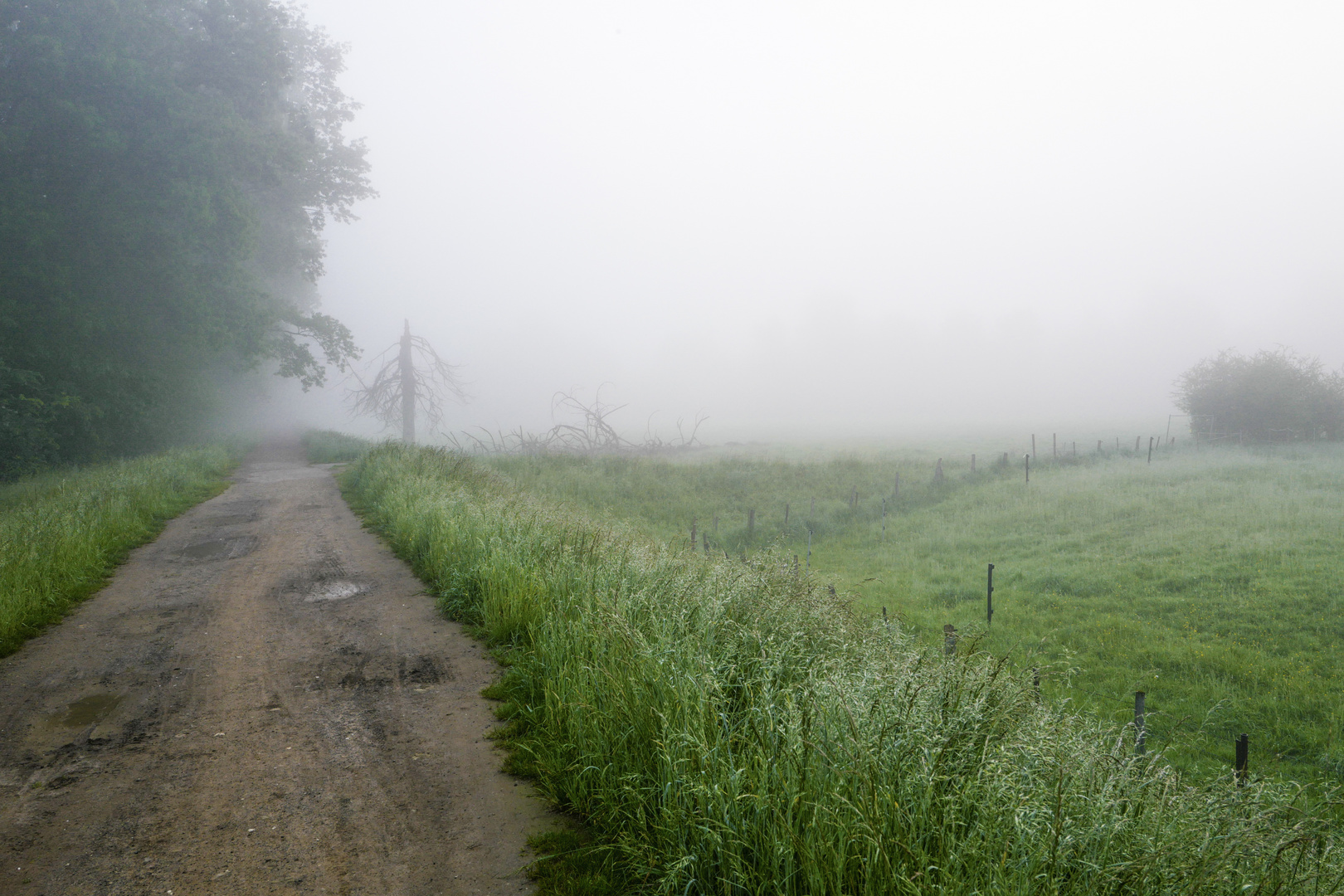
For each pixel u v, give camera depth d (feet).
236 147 85.71
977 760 10.96
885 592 42.19
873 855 9.04
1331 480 63.87
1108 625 34.01
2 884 10.94
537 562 25.20
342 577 31.30
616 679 14.75
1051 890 8.41
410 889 10.97
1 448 70.23
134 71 74.95
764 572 21.13
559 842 12.20
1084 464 86.48
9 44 70.85
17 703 18.19
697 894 10.32
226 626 24.57
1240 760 17.25
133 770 14.70
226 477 76.69
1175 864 9.06
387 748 15.70
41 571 27.58
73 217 77.25
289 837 12.35
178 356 99.86
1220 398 105.50
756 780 10.96
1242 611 34.17
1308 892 9.07
